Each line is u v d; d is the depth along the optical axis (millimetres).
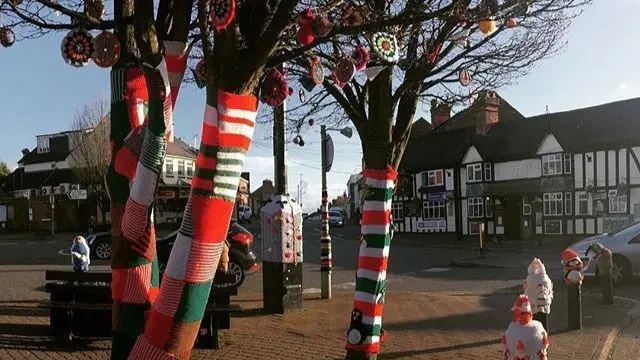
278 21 3016
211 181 2883
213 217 2877
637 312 10203
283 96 4266
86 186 44281
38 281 14273
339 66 4887
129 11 3986
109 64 3973
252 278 16219
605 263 10969
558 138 35938
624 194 32938
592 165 34438
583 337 8133
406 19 4422
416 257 25031
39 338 7668
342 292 13336
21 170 57875
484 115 41438
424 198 45656
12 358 6734
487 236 40094
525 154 37750
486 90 7000
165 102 3367
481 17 5008
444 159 43656
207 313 7363
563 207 35688
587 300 11656
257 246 29266
